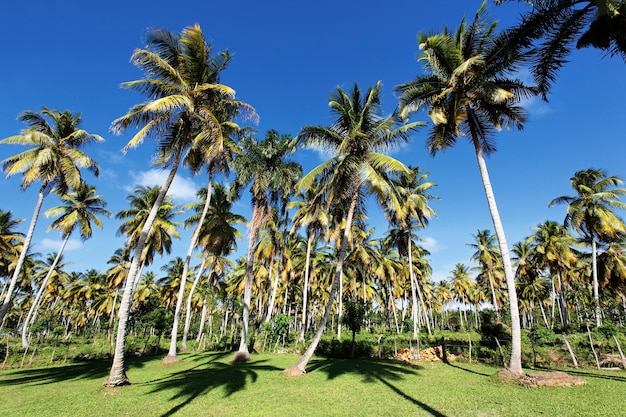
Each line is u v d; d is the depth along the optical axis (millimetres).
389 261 40656
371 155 15453
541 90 10883
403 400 10555
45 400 10898
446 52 14727
